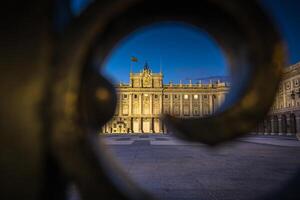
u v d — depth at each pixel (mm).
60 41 1103
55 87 1077
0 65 1124
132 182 1252
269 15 1050
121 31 1271
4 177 1086
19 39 1135
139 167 7352
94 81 1249
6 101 1104
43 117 1089
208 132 1098
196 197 3816
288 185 1364
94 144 1156
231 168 7203
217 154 11805
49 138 1086
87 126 1122
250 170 6840
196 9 1168
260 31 1045
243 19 1048
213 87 86000
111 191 1072
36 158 1082
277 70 1052
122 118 83812
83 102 1106
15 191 1085
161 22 1279
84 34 1071
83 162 1064
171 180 5297
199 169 6984
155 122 84625
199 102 85812
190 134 1105
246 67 1141
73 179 1090
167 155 11086
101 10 1071
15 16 1149
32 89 1100
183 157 10266
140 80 86062
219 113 1117
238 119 1083
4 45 1135
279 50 1055
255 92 1069
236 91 1175
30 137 1087
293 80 51000
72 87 1063
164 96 86188
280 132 54156
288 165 7895
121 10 1081
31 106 1094
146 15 1214
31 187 1082
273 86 1057
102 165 1104
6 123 1096
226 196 3887
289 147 16859
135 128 84188
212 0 1053
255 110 1073
